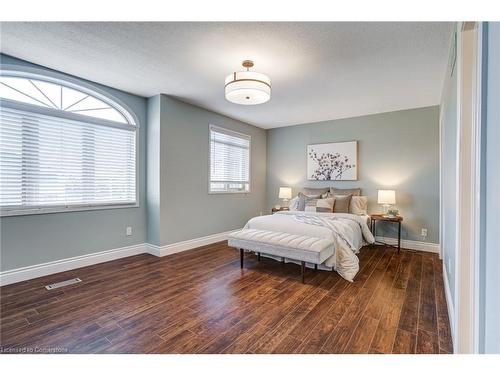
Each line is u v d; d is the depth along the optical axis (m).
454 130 2.10
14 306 2.28
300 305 2.33
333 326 1.99
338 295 2.55
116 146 3.66
